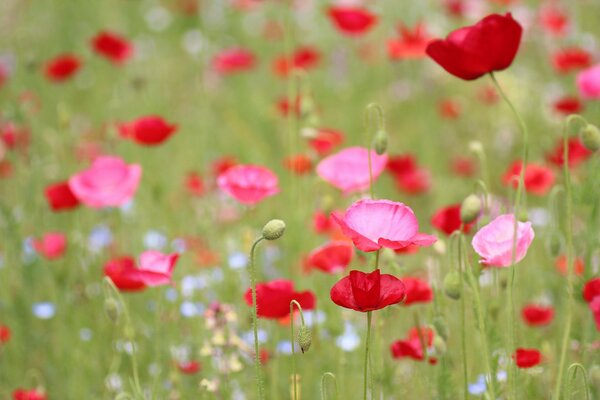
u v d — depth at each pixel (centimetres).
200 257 652
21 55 1125
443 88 1161
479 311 390
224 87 1202
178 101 1170
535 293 632
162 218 763
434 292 437
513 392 402
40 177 803
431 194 898
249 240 654
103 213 742
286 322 541
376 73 1234
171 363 575
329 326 528
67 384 637
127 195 590
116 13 1434
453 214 468
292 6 1381
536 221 725
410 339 495
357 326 560
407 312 596
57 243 654
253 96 1148
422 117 1067
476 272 427
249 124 1099
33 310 687
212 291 654
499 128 1066
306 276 649
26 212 778
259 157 966
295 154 729
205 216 709
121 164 587
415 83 1163
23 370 658
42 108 1118
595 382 455
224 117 1098
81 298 652
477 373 517
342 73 1223
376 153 453
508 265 393
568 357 523
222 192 811
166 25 1424
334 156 506
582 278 510
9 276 694
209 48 1325
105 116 1112
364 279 354
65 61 865
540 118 1056
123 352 606
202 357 575
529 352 429
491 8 1193
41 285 722
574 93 1062
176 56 1348
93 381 620
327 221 561
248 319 508
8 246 697
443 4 1144
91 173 586
